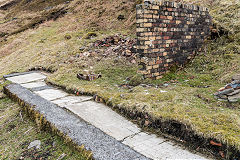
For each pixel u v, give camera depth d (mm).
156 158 2148
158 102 3207
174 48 5055
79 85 4758
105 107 3617
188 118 2543
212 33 6102
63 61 7488
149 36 4414
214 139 2168
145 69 4566
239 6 6637
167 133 2654
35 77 6461
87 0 17031
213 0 8023
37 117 3328
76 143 2463
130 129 2854
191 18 5344
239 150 1974
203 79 4605
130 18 11250
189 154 2223
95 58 7281
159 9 4465
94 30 11250
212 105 3092
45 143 2842
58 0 21109
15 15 21672
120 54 7316
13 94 4594
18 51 10961
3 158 2752
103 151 2232
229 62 4910
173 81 4574
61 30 12984
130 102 3297
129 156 2119
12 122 3686
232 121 2438
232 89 3215
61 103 3822
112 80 5168
